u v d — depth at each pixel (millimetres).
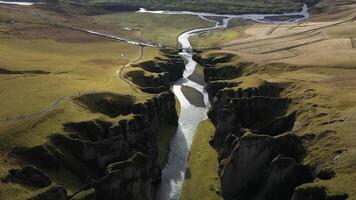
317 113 128125
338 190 91000
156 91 166125
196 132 154750
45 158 105062
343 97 139000
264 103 145625
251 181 118438
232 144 124375
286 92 153875
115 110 140625
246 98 146500
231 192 118125
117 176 104562
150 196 114250
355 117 120562
